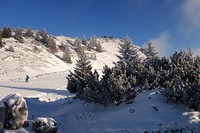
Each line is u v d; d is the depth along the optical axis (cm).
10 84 3170
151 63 1638
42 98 2017
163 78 1395
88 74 1579
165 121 1055
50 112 1548
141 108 1158
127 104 1243
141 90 1359
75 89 1812
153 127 1030
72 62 8406
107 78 1354
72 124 1223
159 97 1234
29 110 1593
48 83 3319
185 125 1033
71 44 11612
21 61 6400
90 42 12175
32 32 10256
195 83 1171
